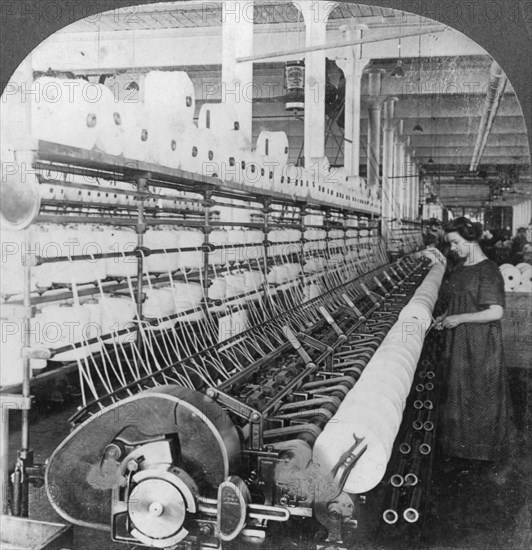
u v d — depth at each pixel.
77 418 2.32
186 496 2.01
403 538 2.47
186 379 2.83
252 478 2.20
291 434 2.39
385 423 2.43
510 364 3.12
